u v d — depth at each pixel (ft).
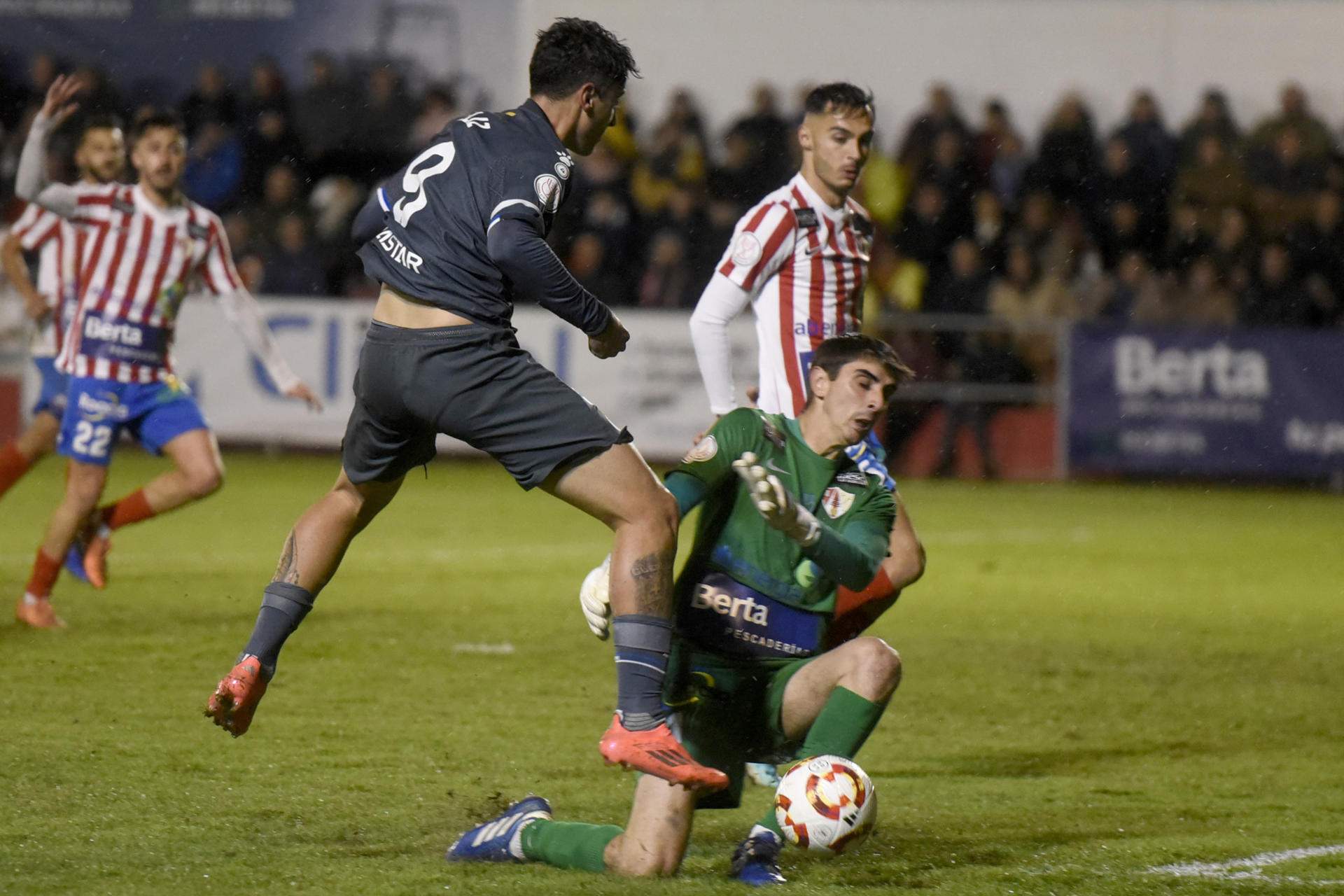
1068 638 92.84
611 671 77.36
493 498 163.32
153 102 210.59
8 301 174.50
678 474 45.78
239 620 86.63
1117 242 202.18
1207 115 205.98
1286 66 216.13
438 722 65.16
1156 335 189.57
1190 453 189.37
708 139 216.74
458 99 214.69
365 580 105.60
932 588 111.75
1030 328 190.90
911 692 76.13
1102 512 165.48
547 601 98.99
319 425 184.14
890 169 197.88
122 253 84.28
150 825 48.42
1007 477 191.93
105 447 83.76
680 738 46.50
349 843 47.34
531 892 42.01
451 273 44.78
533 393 44.55
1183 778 59.98
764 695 46.11
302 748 59.62
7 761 55.67
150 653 76.69
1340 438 188.85
